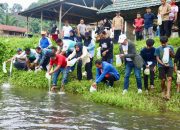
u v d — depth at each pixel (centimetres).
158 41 1750
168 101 1075
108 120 836
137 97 1104
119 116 892
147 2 2381
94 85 1220
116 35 1967
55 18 3316
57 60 1317
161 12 1672
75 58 1378
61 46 1446
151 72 1220
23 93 1230
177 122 855
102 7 3269
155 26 2206
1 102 1018
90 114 898
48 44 1678
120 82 1359
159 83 1291
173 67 1164
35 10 2966
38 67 1580
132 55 1180
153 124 821
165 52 1148
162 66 1155
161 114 952
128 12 2548
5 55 1873
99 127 761
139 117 894
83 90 1278
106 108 996
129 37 2642
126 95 1125
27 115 850
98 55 1423
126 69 1208
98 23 3272
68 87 1334
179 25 1969
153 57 1217
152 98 1117
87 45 1424
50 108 954
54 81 1336
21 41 2070
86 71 1401
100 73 1268
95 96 1127
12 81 1560
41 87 1419
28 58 1642
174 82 1276
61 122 789
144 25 1914
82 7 2883
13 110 905
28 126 742
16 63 1672
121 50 1207
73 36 1773
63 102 1065
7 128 722
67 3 2781
